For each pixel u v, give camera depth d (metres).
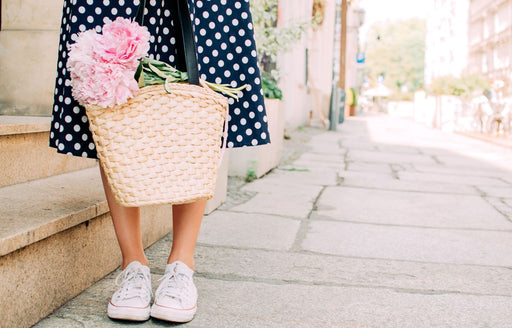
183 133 1.37
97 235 1.89
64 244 1.68
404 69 67.69
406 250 2.53
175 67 1.62
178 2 1.50
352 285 2.02
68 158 2.49
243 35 1.66
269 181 4.43
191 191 1.39
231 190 3.91
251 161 4.42
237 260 2.27
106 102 1.28
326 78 16.12
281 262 2.27
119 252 2.07
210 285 1.96
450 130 13.20
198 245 2.47
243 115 1.68
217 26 1.64
